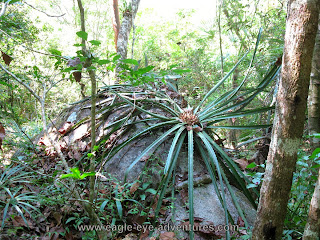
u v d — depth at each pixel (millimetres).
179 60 6113
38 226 1932
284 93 1451
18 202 1901
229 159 2373
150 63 6641
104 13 8727
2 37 3305
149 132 2812
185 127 2629
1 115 2803
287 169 1465
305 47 1389
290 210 2295
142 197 2240
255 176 2186
